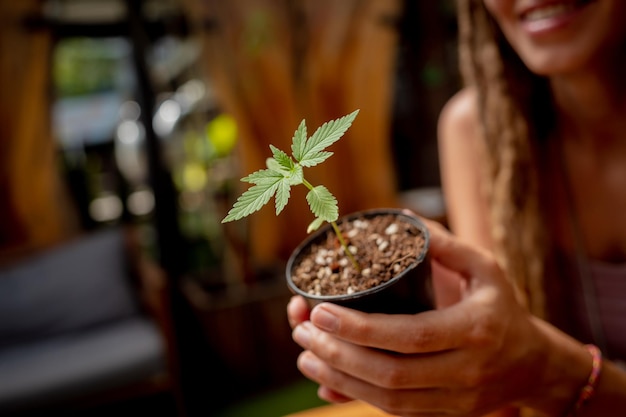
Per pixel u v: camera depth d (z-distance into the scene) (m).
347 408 0.56
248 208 0.36
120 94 2.00
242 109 1.65
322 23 1.73
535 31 0.47
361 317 0.37
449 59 1.98
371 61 1.80
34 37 1.53
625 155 0.55
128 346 1.30
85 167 1.86
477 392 0.40
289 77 1.70
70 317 1.41
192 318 1.62
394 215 0.45
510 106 0.57
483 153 0.59
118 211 1.98
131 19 1.54
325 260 0.42
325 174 1.79
